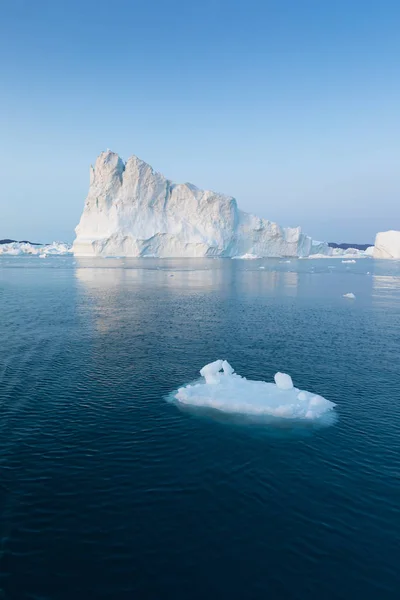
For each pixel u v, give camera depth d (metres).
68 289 36.22
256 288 38.16
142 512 6.70
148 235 86.38
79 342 17.42
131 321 22.02
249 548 5.99
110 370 13.77
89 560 5.74
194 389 11.70
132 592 5.25
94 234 88.75
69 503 6.89
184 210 90.44
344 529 6.40
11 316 23.20
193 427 9.68
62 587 5.30
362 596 5.26
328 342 17.89
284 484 7.51
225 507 6.86
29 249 126.88
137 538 6.15
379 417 10.40
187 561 5.75
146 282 42.41
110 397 11.45
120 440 9.03
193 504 6.92
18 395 11.49
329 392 12.07
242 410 10.53
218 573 5.56
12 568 5.58
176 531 6.30
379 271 62.28
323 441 9.12
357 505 6.97
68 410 10.55
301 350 16.55
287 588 5.35
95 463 8.11
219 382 12.23
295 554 5.89
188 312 25.02
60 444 8.83
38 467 7.93
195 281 43.81
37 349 16.25
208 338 18.38
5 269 59.88
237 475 7.77
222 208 89.50
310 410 10.40
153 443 8.92
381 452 8.70
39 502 6.89
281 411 10.38
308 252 105.69
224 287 38.69
